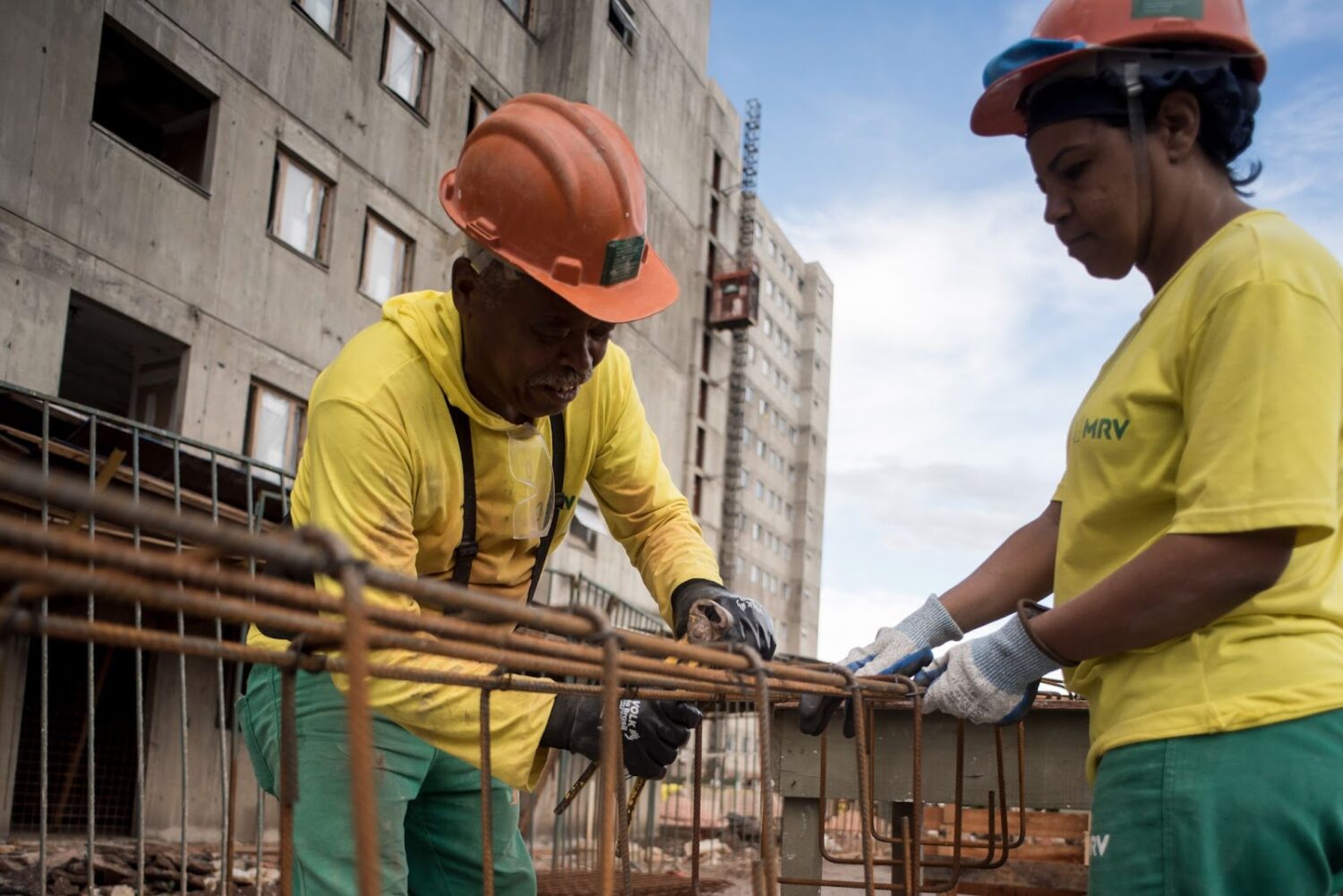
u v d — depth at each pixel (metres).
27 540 0.76
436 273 18.59
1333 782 1.56
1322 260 1.65
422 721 2.23
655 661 1.44
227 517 10.22
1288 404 1.56
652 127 28.94
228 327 14.73
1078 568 1.86
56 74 12.91
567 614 1.19
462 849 2.69
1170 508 1.75
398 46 18.52
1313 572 1.68
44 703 3.86
